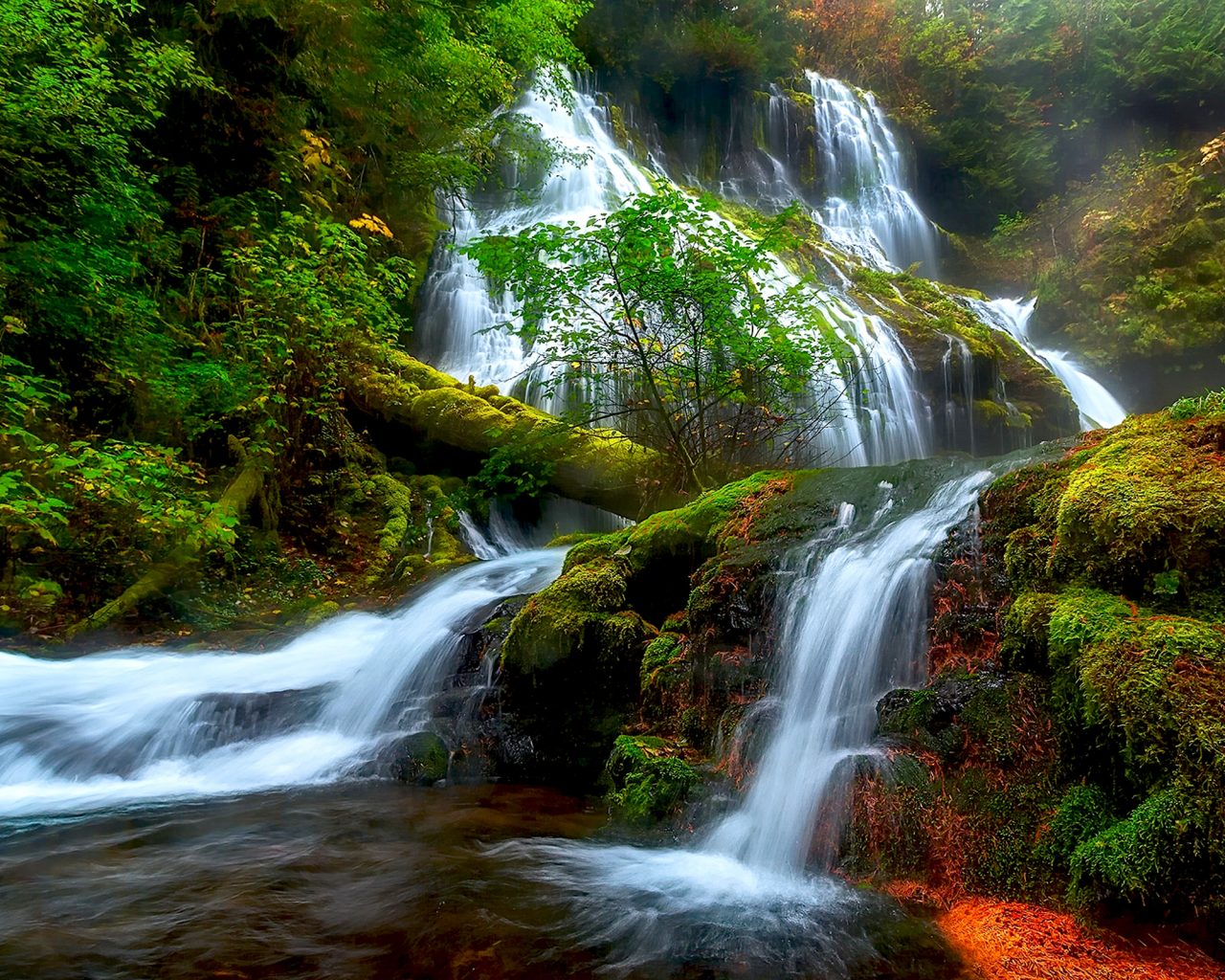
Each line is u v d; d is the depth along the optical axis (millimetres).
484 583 6617
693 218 5738
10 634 5738
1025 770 2395
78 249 6859
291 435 8383
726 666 3502
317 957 2127
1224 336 14148
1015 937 2020
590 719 3996
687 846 2965
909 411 10594
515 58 15602
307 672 5324
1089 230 17031
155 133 9570
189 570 6758
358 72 11828
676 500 6727
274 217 10156
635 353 6371
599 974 2037
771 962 2100
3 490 4961
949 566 3027
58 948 2162
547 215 15242
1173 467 2576
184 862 2844
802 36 24953
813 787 2770
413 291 12375
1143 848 1887
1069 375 14469
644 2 21484
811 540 3768
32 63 6977
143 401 7637
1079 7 21359
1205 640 2070
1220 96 19062
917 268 18953
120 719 4473
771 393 6711
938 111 23172
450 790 3838
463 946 2193
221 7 9570
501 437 8547
